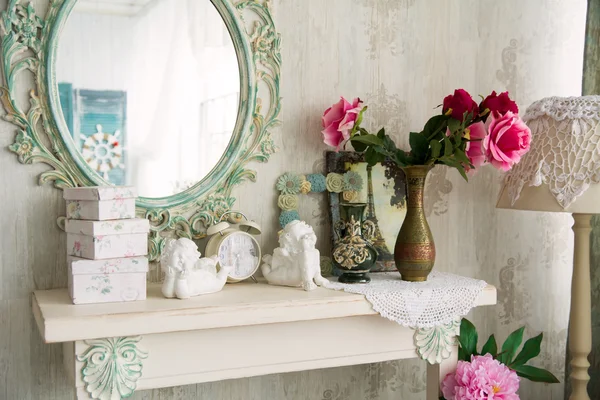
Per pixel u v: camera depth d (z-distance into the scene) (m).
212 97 1.80
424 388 2.15
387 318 1.69
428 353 1.74
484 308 2.20
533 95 2.23
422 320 1.66
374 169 1.96
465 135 1.68
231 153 1.81
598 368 2.24
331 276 1.88
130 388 1.45
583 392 2.03
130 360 1.45
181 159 1.77
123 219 1.49
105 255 1.47
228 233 1.70
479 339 2.20
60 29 1.63
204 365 1.53
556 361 2.31
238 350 1.56
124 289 1.50
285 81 1.90
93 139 1.68
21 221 1.64
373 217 1.94
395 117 2.04
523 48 2.21
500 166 1.67
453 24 2.11
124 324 1.38
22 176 1.64
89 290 1.47
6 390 1.65
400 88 2.05
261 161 1.88
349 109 1.83
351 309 1.59
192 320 1.44
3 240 1.63
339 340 1.67
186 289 1.53
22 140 1.61
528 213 2.24
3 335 1.64
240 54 1.82
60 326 1.33
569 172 1.82
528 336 2.26
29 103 1.63
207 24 1.79
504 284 2.22
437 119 1.77
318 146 1.95
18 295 1.65
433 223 2.11
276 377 1.95
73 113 1.66
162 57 1.74
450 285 1.73
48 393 1.69
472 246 2.17
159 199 1.74
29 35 1.61
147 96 1.73
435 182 2.11
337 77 1.97
